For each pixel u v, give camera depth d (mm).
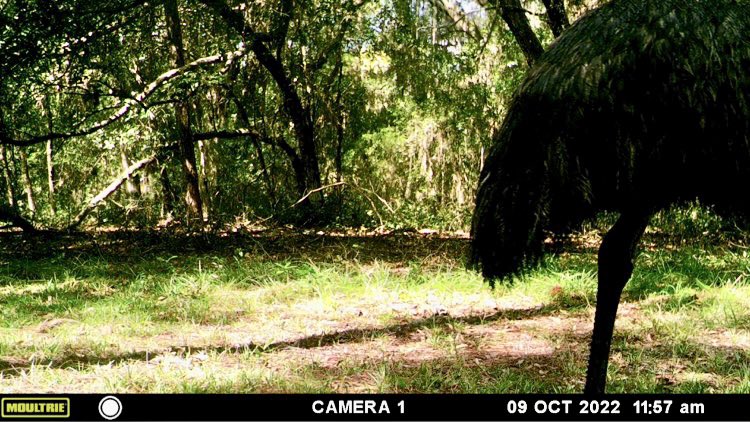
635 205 2859
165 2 10836
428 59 18375
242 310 6961
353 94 19797
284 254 10500
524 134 2764
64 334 5961
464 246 11312
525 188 2703
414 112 22078
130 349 5551
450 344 5699
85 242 11781
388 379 4742
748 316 6527
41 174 21484
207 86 12203
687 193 2875
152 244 11523
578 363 5191
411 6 15867
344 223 15297
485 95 19828
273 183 17516
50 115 15477
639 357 5258
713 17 2697
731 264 9078
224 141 17656
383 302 7270
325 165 19328
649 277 8156
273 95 17469
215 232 11977
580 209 2775
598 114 2648
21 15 9453
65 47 10133
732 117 2613
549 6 10125
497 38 17938
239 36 12867
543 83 2777
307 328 6285
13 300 7328
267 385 4637
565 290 7539
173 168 17156
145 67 14750
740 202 2828
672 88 2602
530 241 2699
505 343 5770
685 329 6043
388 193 22766
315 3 14062
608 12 2844
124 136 14078
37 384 4582
